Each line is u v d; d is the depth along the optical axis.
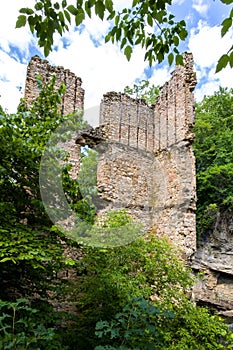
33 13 2.51
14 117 4.34
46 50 2.65
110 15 2.80
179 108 10.35
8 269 3.87
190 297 6.96
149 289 5.36
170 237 8.88
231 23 1.98
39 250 3.26
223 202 13.43
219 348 4.99
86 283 5.05
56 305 5.41
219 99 21.19
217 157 15.64
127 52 3.01
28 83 8.52
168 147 7.93
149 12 2.77
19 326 3.16
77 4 2.48
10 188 3.90
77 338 4.04
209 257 12.51
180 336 4.90
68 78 9.26
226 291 12.00
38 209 3.88
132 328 2.86
